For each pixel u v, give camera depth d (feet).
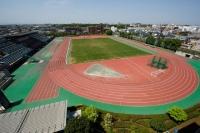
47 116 88.58
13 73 197.77
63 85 159.33
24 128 80.28
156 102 126.52
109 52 304.50
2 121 84.28
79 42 437.17
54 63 238.27
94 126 96.43
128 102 126.41
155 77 177.47
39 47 369.50
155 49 344.49
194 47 346.74
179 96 136.46
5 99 122.42
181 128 95.25
